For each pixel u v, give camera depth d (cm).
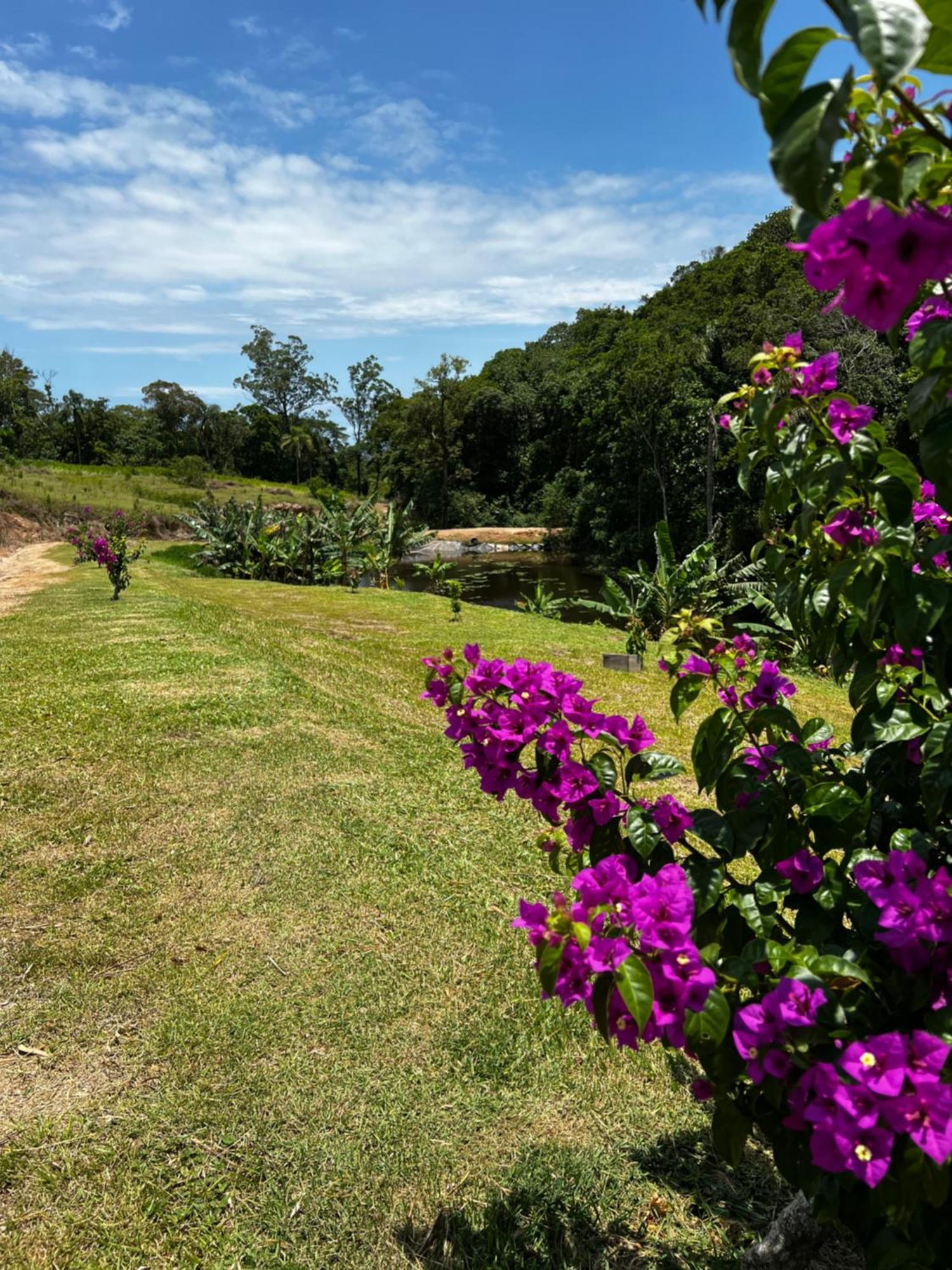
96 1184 211
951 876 130
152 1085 246
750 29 67
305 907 346
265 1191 210
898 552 130
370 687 729
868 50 58
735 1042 120
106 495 3584
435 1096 244
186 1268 189
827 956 120
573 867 183
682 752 579
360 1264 190
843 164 86
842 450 136
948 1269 117
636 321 4519
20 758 491
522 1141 228
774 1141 131
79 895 350
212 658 760
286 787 468
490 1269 185
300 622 1133
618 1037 125
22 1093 241
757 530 2467
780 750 149
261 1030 271
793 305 2586
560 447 4941
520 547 4138
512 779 168
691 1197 207
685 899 121
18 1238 195
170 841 400
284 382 7444
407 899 355
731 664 179
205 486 4588
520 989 294
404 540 2180
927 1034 102
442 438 5194
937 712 153
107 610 1049
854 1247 189
